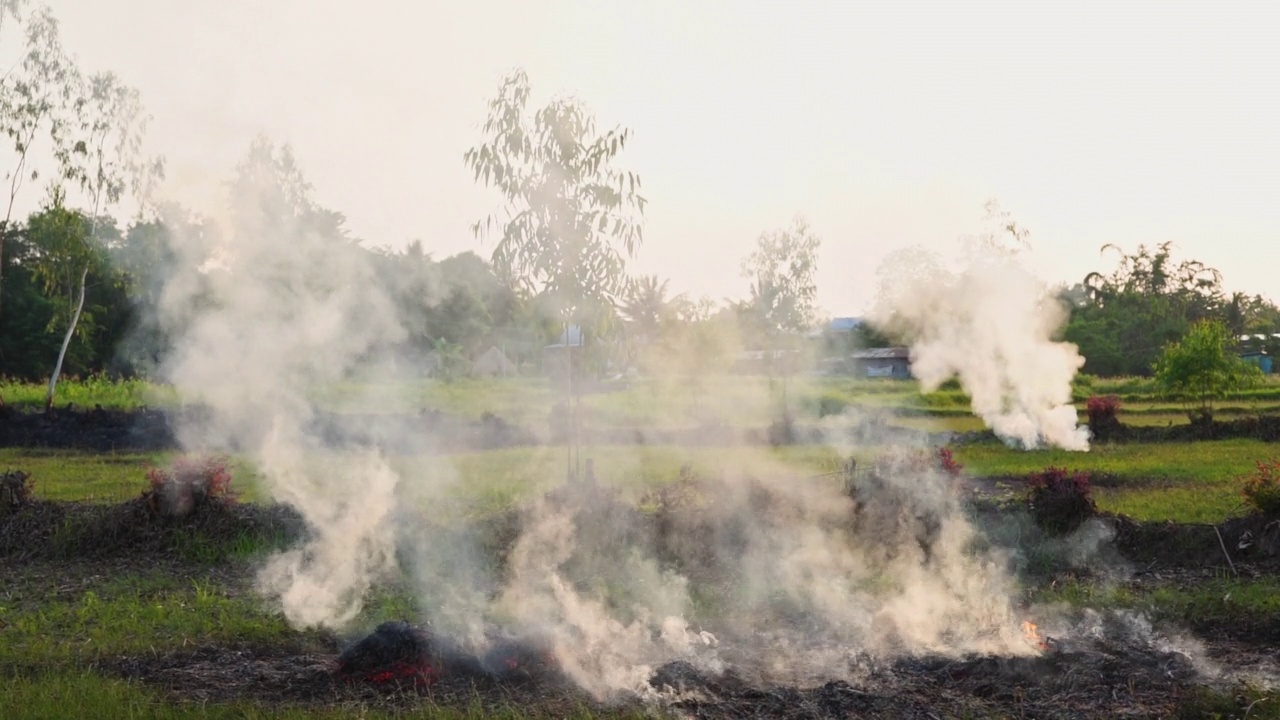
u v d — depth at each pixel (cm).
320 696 847
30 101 3347
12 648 968
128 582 1270
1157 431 2972
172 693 845
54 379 3369
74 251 3434
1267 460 2295
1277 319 7594
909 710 812
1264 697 796
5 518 1495
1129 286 7569
